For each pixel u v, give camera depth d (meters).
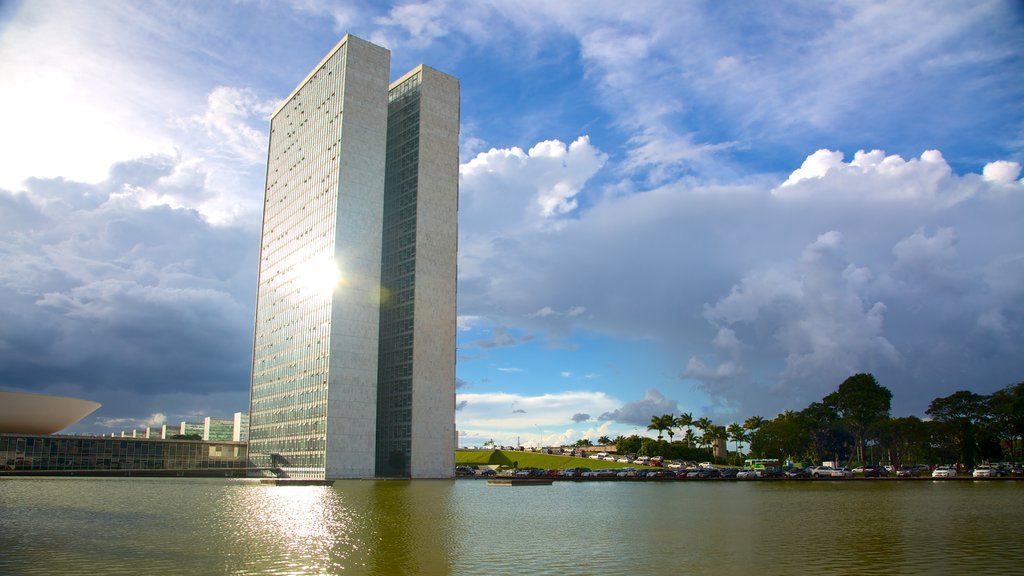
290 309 151.75
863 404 141.25
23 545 32.06
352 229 138.25
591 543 33.06
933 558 28.28
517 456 189.25
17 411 125.00
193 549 30.94
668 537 35.28
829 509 52.44
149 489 82.69
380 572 25.59
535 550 30.91
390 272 152.38
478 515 48.22
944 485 92.69
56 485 89.75
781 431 159.75
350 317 135.50
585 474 125.62
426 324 144.75
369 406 134.62
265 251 171.00
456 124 156.00
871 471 122.19
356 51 144.25
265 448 152.50
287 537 35.16
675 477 118.75
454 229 151.62
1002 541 33.22
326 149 145.12
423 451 139.62
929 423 148.38
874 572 25.23
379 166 143.25
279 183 167.12
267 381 158.00
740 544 32.59
